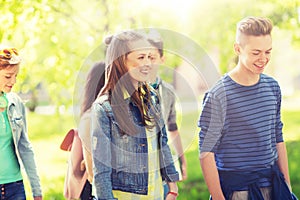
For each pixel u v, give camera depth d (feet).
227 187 12.25
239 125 12.17
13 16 22.67
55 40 24.89
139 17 25.07
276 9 28.02
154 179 10.59
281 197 12.12
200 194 24.45
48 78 26.48
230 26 28.58
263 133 12.26
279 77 56.39
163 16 25.35
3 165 12.48
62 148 12.59
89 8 25.48
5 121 12.55
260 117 12.25
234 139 12.21
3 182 12.48
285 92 57.41
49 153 36.63
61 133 43.09
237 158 12.21
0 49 12.19
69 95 26.94
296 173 26.27
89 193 12.25
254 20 12.14
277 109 12.80
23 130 12.93
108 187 10.04
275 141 12.73
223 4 28.58
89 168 11.25
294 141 33.37
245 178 12.17
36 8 23.35
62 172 30.71
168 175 10.82
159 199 10.78
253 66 12.03
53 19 24.18
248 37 12.03
